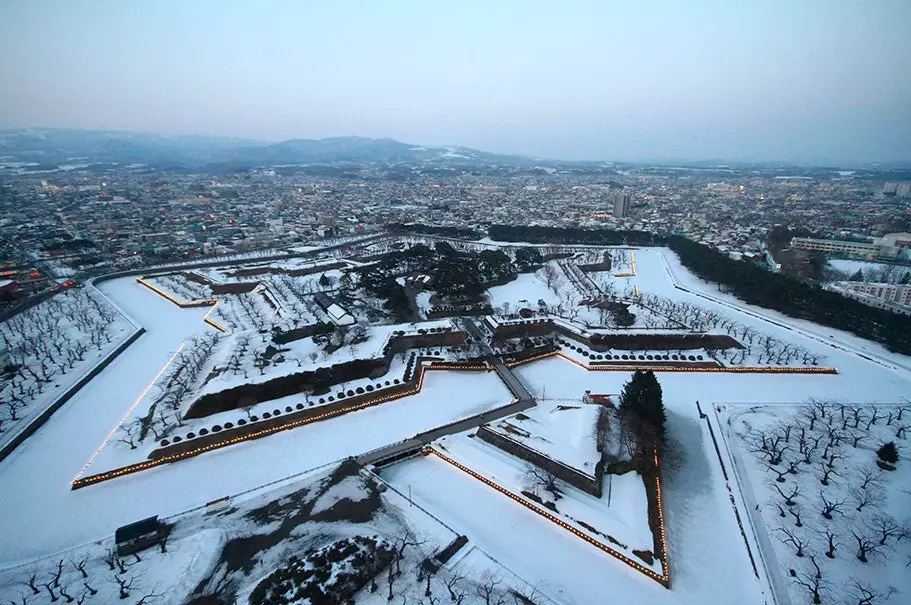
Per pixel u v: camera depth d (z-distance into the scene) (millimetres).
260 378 160500
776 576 94562
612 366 185625
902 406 152125
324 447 136875
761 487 118438
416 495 118125
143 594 86375
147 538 99375
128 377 176625
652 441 128500
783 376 177750
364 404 158250
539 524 109000
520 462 128750
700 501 115375
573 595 90188
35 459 130000
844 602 87750
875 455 126688
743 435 138750
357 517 107250
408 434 143625
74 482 119500
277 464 129375
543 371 186375
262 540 100125
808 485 116625
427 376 180250
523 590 88812
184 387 161875
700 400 161500
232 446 137000
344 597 86625
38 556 98312
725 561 98438
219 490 119125
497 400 163875
